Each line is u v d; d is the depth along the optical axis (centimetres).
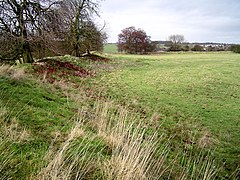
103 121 703
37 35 2109
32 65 1962
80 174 398
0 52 2095
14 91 780
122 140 546
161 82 2202
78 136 542
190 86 2081
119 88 1784
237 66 3678
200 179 531
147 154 502
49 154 428
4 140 433
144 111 1188
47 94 898
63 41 3225
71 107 825
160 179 479
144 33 7662
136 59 4272
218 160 724
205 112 1316
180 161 626
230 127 1085
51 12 2203
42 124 584
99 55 3975
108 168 432
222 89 2034
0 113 552
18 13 2084
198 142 844
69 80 1784
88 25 3447
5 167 379
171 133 898
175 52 8019
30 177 368
